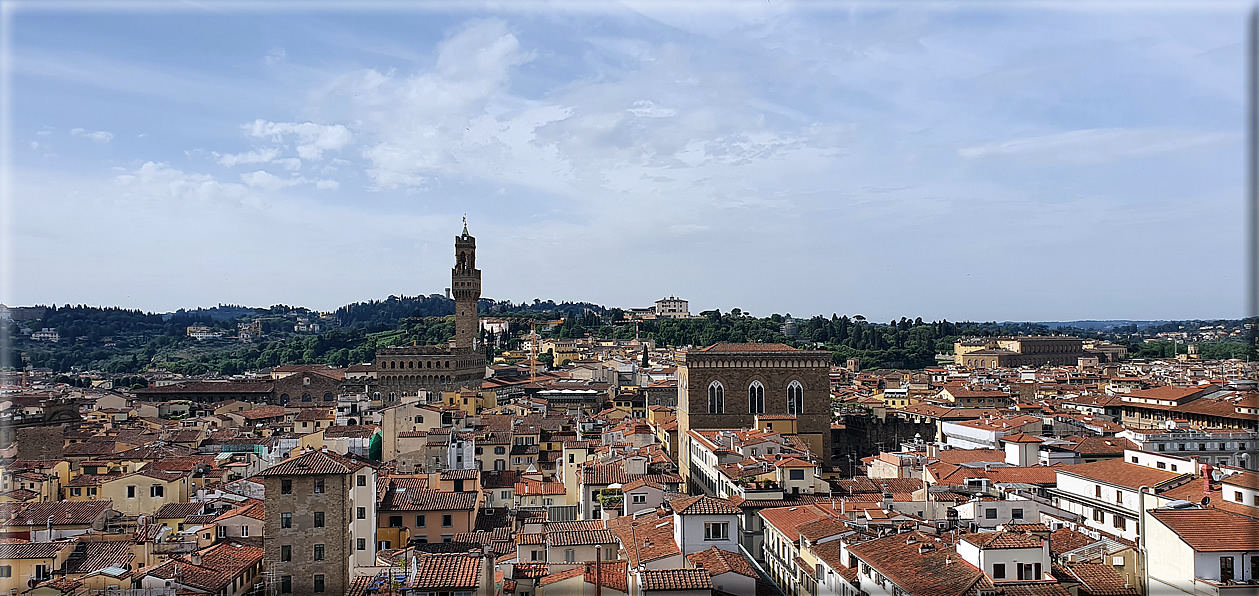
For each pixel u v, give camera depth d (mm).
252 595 116438
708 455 168500
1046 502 121875
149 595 106438
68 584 108438
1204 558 82750
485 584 93812
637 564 99375
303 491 112125
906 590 83250
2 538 132000
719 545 109688
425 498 152875
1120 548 93125
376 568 118875
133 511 166750
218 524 138375
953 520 113312
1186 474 111688
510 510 169375
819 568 101625
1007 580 86375
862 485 142250
